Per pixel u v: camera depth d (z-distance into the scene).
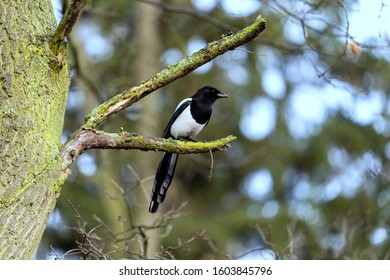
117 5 15.99
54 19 5.98
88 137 5.73
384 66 15.35
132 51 15.30
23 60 5.59
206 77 19.27
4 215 5.19
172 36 17.31
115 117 13.06
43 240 16.83
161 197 8.57
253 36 6.16
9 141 5.35
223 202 20.94
